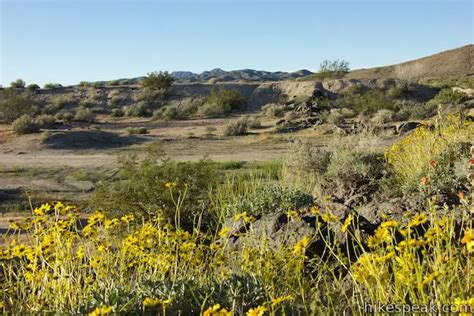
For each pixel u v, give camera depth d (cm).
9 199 1675
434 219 437
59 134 3675
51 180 2089
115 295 391
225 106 6144
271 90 7075
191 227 928
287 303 387
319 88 6881
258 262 429
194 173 1012
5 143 3644
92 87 7331
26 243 753
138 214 934
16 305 431
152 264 442
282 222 596
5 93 6550
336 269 514
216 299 398
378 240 342
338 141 1277
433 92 6419
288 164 1209
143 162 1042
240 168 2023
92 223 483
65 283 430
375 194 927
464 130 993
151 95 6912
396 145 1085
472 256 349
